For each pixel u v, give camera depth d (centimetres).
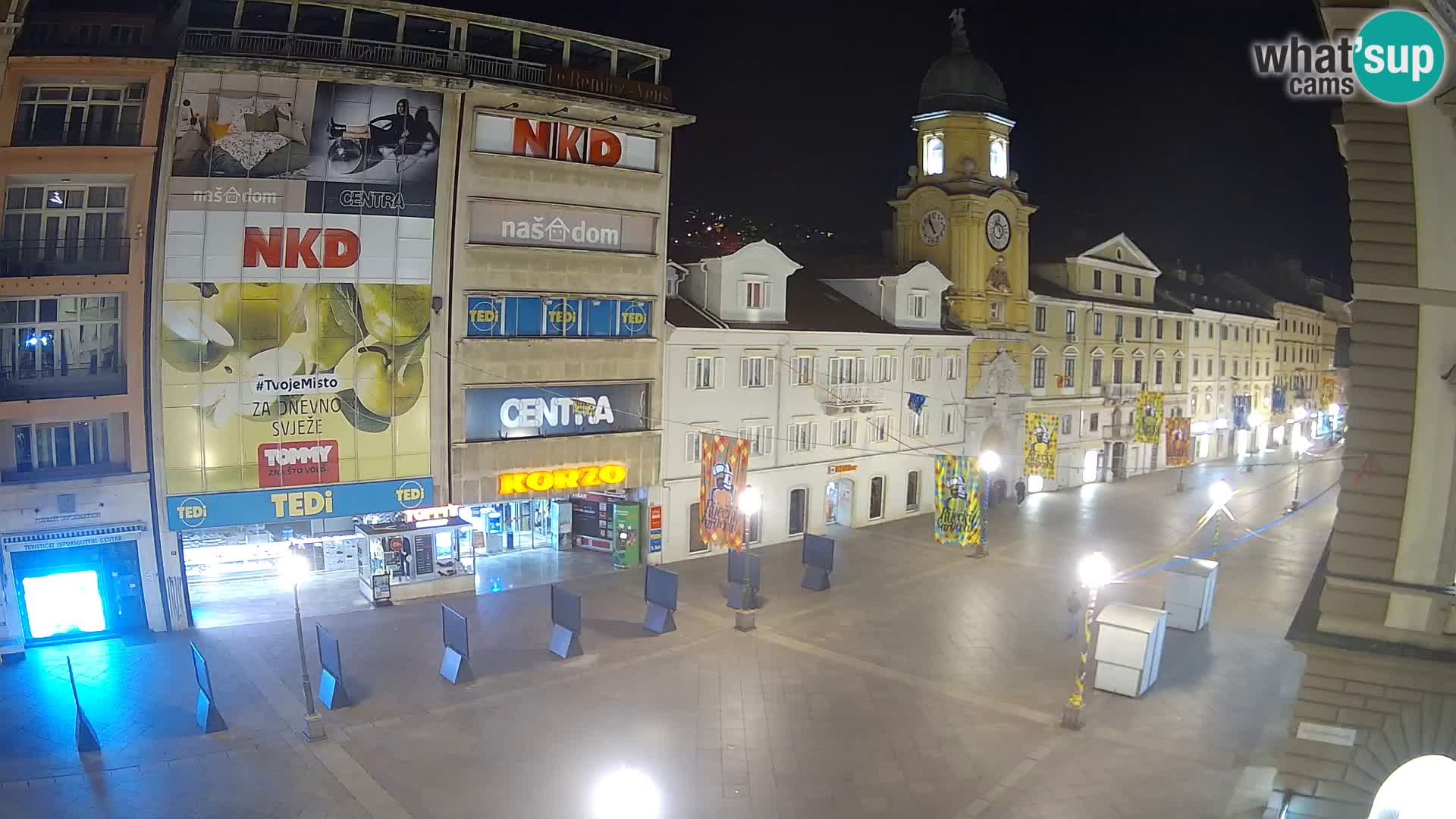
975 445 5138
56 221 2669
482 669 2534
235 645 2705
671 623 2861
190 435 2816
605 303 3466
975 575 3594
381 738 2120
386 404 3064
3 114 2556
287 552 3341
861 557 3875
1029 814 1809
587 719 2228
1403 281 1310
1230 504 5266
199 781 1920
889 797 1875
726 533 3198
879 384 4509
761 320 3975
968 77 4988
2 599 2594
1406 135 1286
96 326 2734
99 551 2777
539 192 3262
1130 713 2297
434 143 3031
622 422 3556
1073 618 2889
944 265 5019
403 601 3128
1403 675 1354
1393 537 1350
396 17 3131
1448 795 961
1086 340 5847
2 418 2598
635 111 3391
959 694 2400
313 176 2875
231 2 2844
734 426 3900
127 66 2620
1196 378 7056
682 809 1820
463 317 3158
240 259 2817
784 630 2892
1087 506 5141
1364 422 1351
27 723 2184
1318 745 1413
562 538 3866
